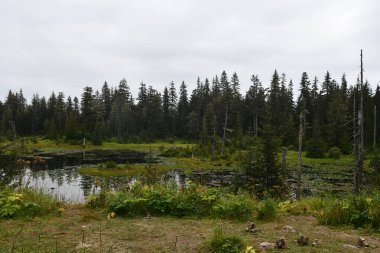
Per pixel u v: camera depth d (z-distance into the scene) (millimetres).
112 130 117688
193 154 65188
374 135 69938
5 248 6305
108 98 135750
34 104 130250
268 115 63719
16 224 8234
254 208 10062
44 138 99625
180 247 6660
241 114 98312
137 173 41094
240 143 69812
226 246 6305
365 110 77000
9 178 14695
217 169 47531
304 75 97938
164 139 108812
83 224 8438
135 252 6312
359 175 24484
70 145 88125
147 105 115250
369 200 9414
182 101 126000
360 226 8719
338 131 70438
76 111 121438
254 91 98000
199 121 110438
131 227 8180
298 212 10633
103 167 43875
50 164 50219
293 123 79250
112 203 9781
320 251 6570
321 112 84500
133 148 86750
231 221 9125
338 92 83875
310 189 31594
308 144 69000
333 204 10023
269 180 25000
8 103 128875
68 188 29516
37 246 6484
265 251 6508
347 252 6578
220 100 88188
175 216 9586
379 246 7074
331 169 48188
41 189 12578
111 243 6840
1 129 106875
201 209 9766
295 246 6848
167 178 36938
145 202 9922
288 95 97625
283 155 28109
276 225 8711
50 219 8969
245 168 26844
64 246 6539
